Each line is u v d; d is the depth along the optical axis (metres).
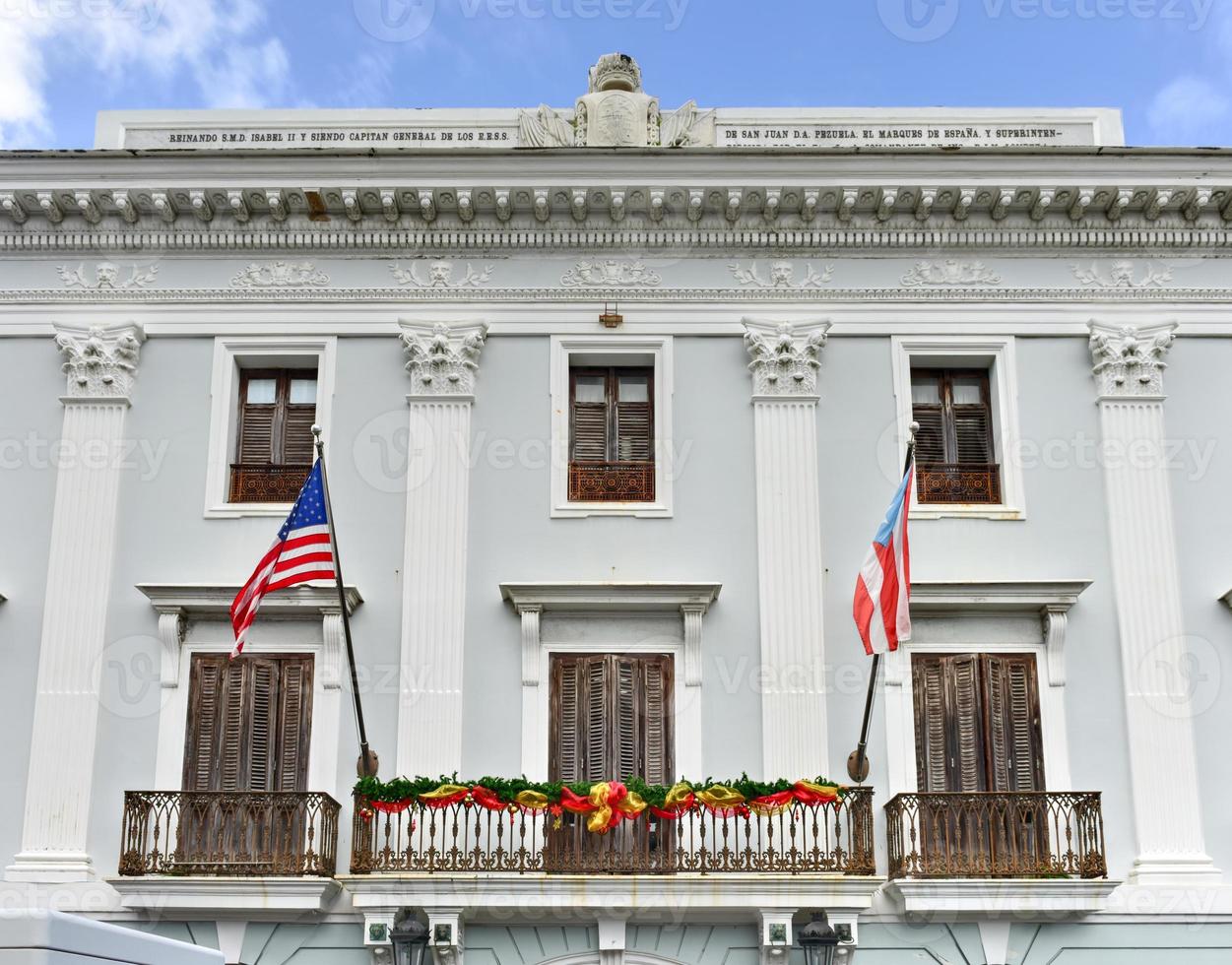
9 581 19.05
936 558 19.17
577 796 17.52
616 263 20.19
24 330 19.95
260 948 17.61
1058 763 18.47
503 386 19.80
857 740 18.52
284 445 19.89
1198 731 18.59
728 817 18.05
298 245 20.23
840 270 20.19
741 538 19.22
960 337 19.97
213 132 21.47
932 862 17.61
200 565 19.16
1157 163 19.75
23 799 18.23
